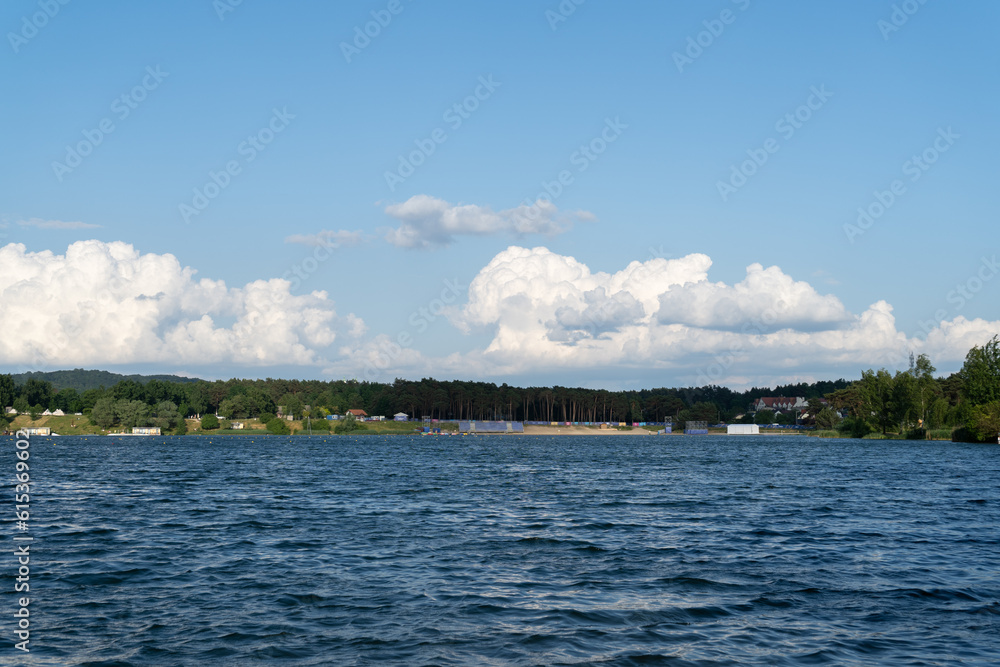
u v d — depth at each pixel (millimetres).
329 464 103875
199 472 85875
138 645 18984
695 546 33469
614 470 90188
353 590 24828
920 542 34375
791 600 23359
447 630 20125
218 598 23828
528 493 59500
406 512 46469
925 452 131625
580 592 24453
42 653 18359
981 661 17547
